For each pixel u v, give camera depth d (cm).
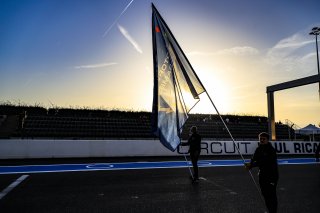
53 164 1202
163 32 747
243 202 622
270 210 473
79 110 3259
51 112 3150
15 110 3006
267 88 2056
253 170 1098
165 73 734
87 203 599
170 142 725
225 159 1494
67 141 1485
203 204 602
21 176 905
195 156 846
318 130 3228
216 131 3198
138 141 1617
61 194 673
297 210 569
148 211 549
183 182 839
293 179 918
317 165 1302
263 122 3709
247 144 1831
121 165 1204
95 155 1518
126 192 703
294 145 1928
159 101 730
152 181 849
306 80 1759
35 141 1433
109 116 3297
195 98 703
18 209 551
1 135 2297
